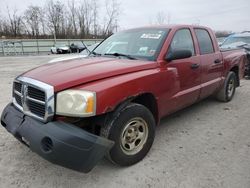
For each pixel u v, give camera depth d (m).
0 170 3.22
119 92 2.98
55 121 2.81
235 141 3.99
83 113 2.74
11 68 14.59
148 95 3.50
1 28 55.91
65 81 2.84
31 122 2.93
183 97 4.12
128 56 3.90
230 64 5.77
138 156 3.34
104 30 53.41
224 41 10.40
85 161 2.65
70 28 55.56
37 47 37.41
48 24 56.31
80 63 3.54
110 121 2.99
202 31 4.93
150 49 3.86
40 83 2.87
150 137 3.46
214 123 4.75
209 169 3.21
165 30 4.13
